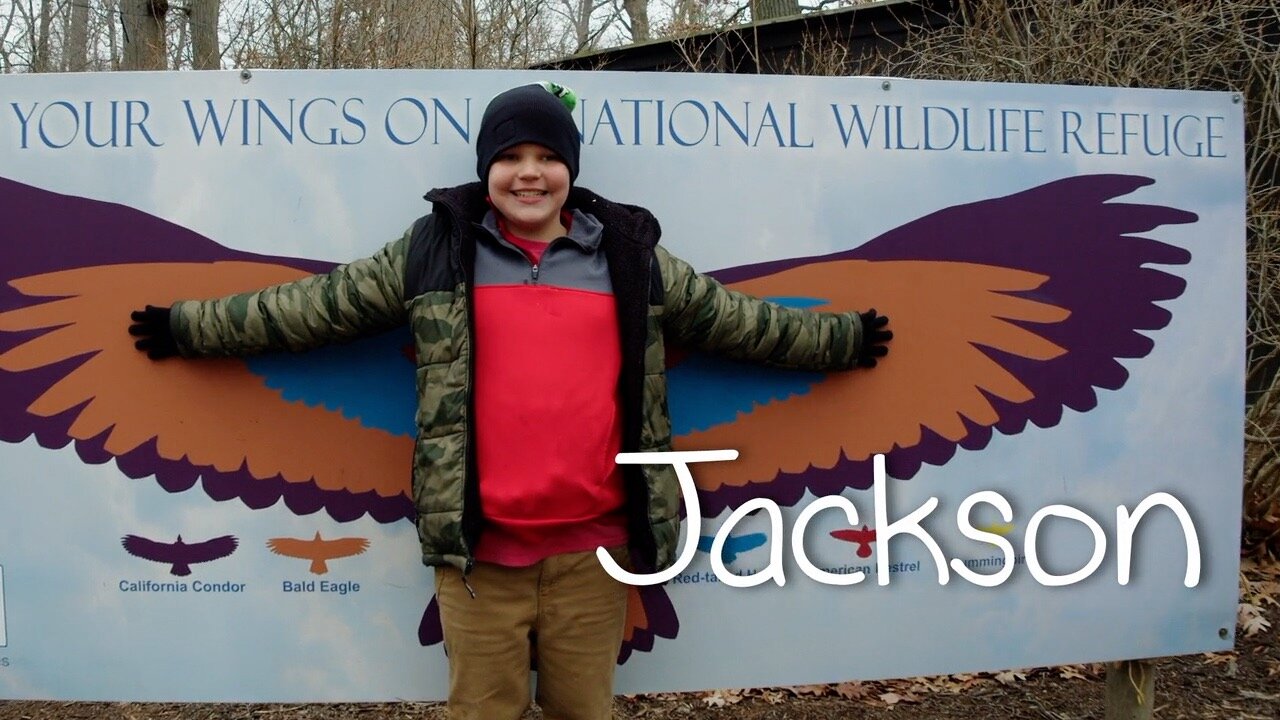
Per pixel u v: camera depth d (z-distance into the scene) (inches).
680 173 103.9
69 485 99.8
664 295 88.1
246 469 100.7
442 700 102.3
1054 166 110.7
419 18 229.6
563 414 81.4
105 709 131.1
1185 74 171.6
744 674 105.8
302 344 88.9
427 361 81.5
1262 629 153.5
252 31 249.3
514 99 84.4
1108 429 111.7
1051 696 138.6
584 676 85.7
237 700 101.1
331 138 100.0
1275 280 170.9
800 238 105.6
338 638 101.5
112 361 99.7
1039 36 186.2
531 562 82.1
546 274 84.1
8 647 100.1
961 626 109.3
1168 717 130.9
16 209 99.0
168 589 100.7
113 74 99.1
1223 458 114.2
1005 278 109.4
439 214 86.1
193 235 99.4
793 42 246.1
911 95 107.9
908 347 107.6
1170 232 113.0
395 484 101.3
